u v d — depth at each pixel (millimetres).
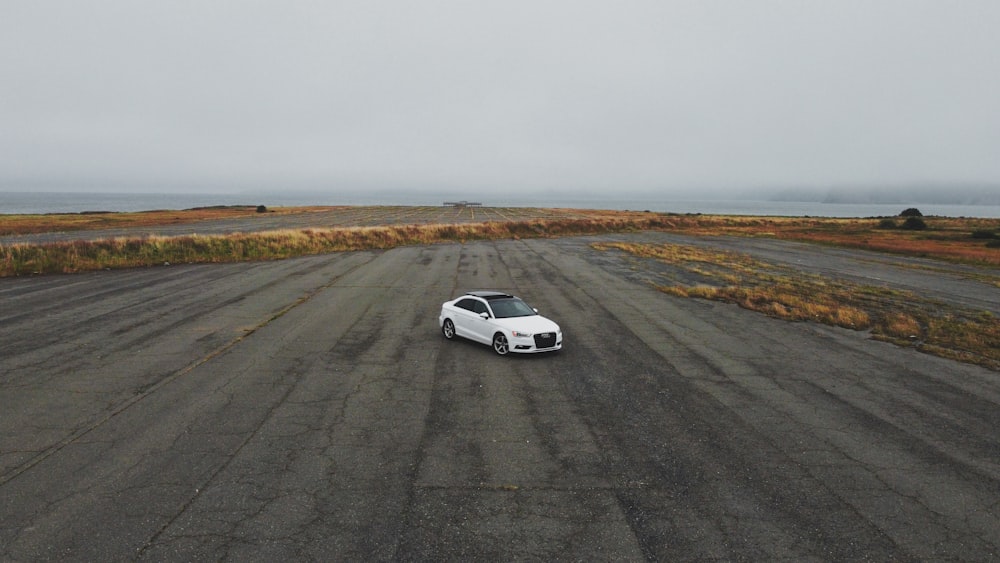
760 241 60812
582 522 7047
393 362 14250
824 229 81625
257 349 15312
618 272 33156
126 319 18922
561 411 10969
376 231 52219
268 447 9156
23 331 17094
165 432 9711
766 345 16625
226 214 106688
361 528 6852
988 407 11586
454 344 16250
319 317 19672
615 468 8586
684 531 6863
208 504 7359
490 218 96375
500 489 7887
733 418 10727
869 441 9734
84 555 6219
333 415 10609
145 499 7477
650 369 13922
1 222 73938
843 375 13719
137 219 85812
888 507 7508
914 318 21469
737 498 7715
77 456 8742
